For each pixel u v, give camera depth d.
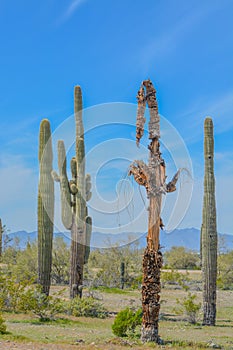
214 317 17.86
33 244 35.81
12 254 39.88
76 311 18.41
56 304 17.34
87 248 22.06
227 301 27.95
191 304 18.42
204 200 18.67
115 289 30.64
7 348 10.57
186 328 16.61
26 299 17.09
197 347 12.30
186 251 55.03
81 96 19.38
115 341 12.31
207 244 18.30
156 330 12.74
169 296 28.69
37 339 12.23
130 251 35.03
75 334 13.59
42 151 18.78
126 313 13.79
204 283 18.12
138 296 28.00
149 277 12.81
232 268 38.59
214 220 18.52
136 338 13.13
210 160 18.72
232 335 15.02
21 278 27.08
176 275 34.66
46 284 18.72
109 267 34.25
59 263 34.00
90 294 24.22
